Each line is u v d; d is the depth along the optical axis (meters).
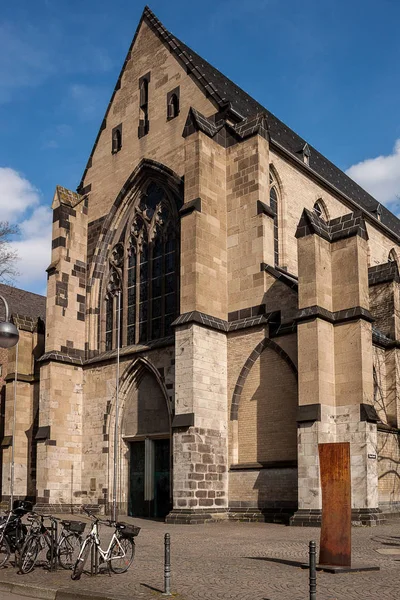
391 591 13.84
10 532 18.78
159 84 42.50
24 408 45.81
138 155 42.75
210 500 32.41
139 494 38.00
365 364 30.17
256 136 36.25
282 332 32.81
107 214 43.97
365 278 31.42
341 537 16.89
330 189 48.50
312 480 28.88
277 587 14.52
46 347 42.03
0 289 66.50
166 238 40.31
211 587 14.78
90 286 43.78
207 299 34.47
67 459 40.53
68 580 16.23
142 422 38.38
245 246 35.53
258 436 33.09
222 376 34.31
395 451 35.50
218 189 36.50
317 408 29.30
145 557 19.88
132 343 41.16
